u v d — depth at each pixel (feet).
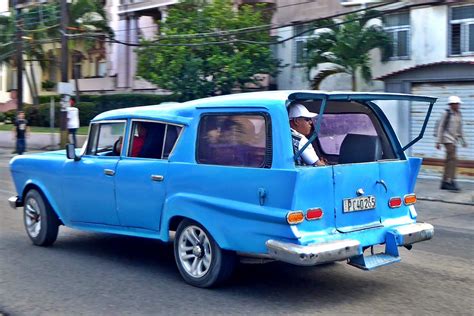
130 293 21.13
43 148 97.76
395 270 24.41
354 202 20.17
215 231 20.43
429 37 61.82
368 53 65.31
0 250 27.63
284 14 75.87
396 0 55.42
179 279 22.77
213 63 76.07
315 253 18.33
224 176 20.18
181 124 22.03
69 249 27.68
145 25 109.91
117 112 24.79
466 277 23.52
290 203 18.62
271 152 19.19
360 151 22.09
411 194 22.26
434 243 29.99
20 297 20.81
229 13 77.87
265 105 19.53
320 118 19.30
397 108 61.57
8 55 112.27
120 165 23.79
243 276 23.09
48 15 108.47
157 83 79.92
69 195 26.12
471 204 44.16
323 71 68.03
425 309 19.60
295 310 19.34
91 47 117.50
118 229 24.38
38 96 133.69
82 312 19.21
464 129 57.11
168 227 22.15
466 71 56.13
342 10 67.82
